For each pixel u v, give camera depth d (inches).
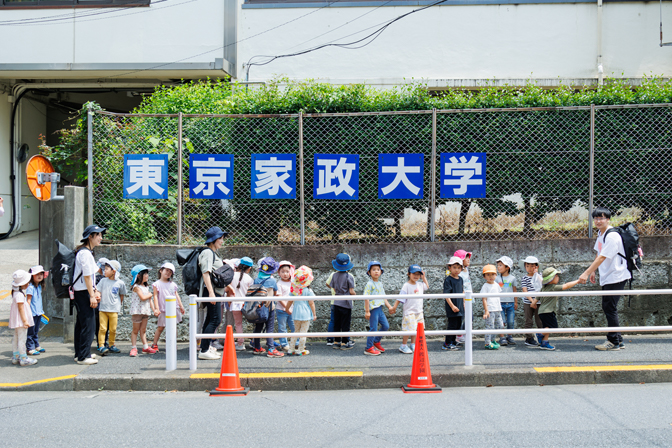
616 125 282.2
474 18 433.7
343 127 285.1
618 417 158.7
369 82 437.7
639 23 425.7
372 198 284.4
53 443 143.4
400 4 436.8
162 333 271.1
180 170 278.5
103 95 581.0
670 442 138.7
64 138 350.3
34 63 459.2
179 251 236.7
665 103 276.5
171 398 188.2
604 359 214.1
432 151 276.2
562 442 139.3
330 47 442.3
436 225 285.4
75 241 267.3
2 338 267.9
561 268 272.1
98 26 458.0
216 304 226.7
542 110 281.3
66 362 225.6
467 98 297.6
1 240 531.8
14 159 547.2
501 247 273.3
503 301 254.8
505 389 193.5
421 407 171.9
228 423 158.2
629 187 283.3
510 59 431.8
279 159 279.7
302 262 273.3
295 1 444.8
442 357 223.9
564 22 428.8
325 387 198.7
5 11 460.4
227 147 288.4
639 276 270.4
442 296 207.6
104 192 285.4
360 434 147.6
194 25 452.4
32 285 235.3
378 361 221.5
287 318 242.8
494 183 284.8
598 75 423.2
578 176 283.3
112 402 183.3
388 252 273.7
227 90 355.6
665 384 196.4
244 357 231.3
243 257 271.3
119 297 248.4
